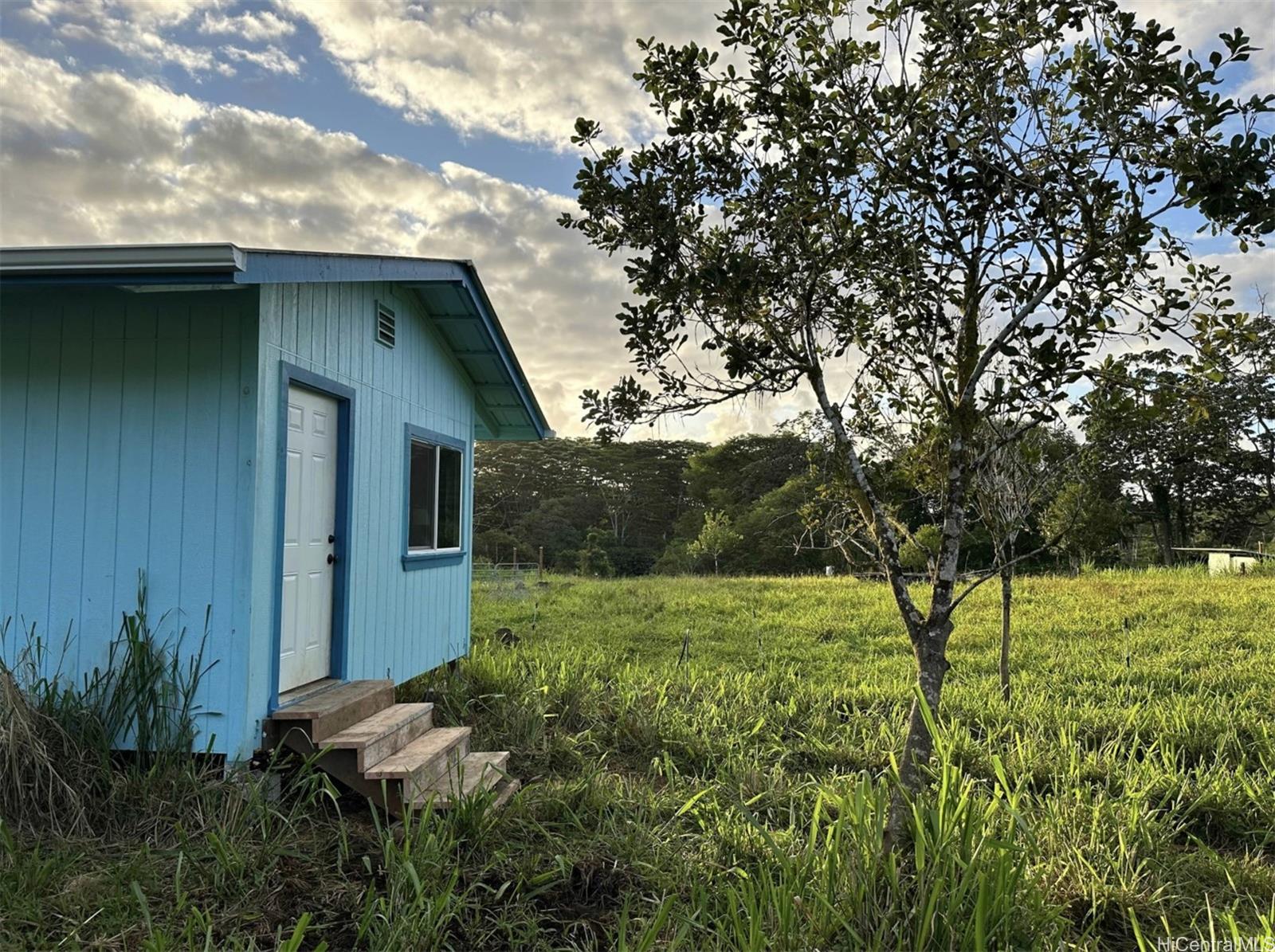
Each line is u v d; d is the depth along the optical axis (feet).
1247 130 10.45
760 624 45.47
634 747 21.85
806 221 13.03
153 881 12.23
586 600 56.75
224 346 16.55
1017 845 12.17
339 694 18.61
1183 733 21.43
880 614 47.06
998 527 18.83
